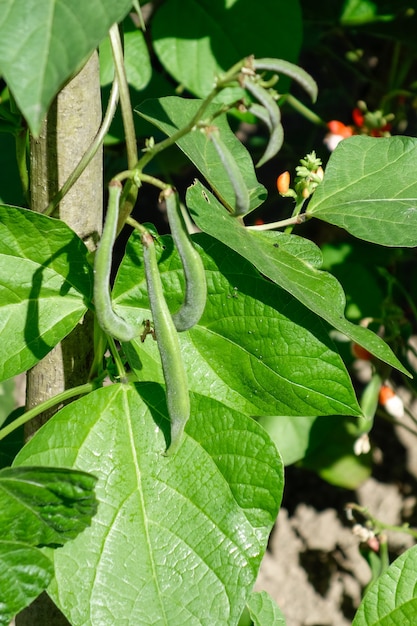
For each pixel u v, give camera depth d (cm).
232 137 60
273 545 115
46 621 68
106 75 78
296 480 119
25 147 61
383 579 61
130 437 56
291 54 74
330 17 87
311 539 115
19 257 56
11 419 67
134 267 57
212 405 56
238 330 58
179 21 74
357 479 98
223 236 53
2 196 74
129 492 55
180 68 74
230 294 57
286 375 57
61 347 62
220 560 54
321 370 57
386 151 61
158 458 55
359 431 85
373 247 90
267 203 125
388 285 88
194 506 55
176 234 51
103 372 60
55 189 60
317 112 121
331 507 117
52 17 42
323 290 56
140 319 58
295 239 58
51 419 55
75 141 59
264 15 74
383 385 85
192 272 51
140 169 51
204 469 55
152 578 54
